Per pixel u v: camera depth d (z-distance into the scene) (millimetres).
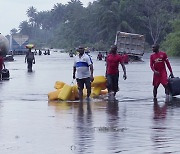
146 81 37094
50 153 12406
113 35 155500
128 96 25969
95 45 164875
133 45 81438
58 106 21672
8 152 12531
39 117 18234
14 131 15320
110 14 154500
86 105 22047
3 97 25859
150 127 15891
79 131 15258
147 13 156500
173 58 97312
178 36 116688
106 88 26391
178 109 20297
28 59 52406
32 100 24375
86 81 24438
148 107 21094
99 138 14133
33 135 14680
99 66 63625
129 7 154875
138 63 75000
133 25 154750
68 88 24156
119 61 25406
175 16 155125
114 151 12555
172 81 24891
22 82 36469
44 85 33531
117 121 17188
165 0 160625
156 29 155250
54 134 14812
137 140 13844
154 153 12328
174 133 14828
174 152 12422
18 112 19625
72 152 12484
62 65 69188
